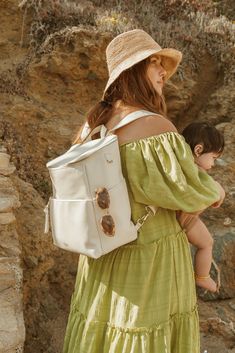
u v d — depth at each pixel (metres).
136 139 2.03
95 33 4.67
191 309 2.17
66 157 2.07
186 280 2.15
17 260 3.04
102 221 1.97
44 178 4.44
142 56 2.05
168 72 2.24
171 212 2.12
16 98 4.57
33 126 4.53
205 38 5.42
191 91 5.15
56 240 2.14
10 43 4.80
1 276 2.89
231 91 5.16
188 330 2.14
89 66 4.73
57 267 4.06
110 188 1.96
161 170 2.01
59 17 4.87
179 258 2.12
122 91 2.11
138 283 2.04
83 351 2.11
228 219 4.72
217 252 4.47
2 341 2.43
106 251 2.00
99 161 1.97
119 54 2.10
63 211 2.07
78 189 2.01
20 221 3.73
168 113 5.15
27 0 4.82
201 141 2.28
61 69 4.68
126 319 2.05
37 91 4.70
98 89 4.86
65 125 4.66
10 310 2.67
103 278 2.12
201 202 2.01
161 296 2.06
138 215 2.05
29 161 4.43
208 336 3.98
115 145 1.99
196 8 6.10
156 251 2.07
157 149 2.00
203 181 2.08
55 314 3.85
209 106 5.19
